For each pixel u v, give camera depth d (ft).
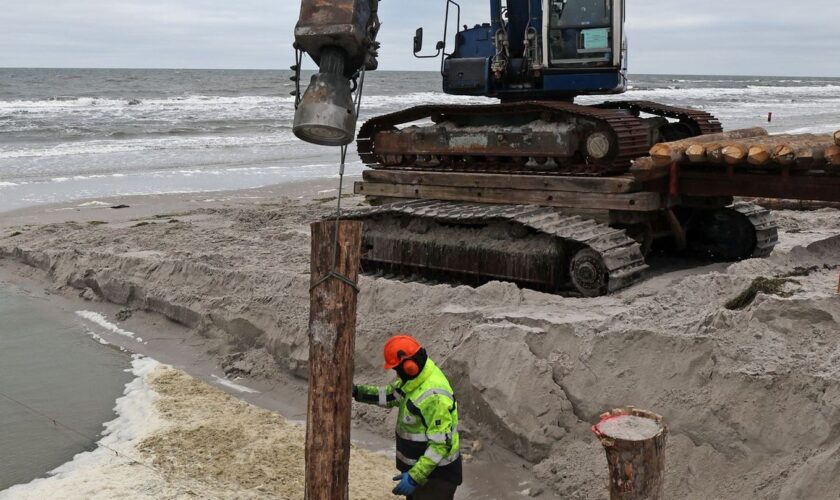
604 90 35.22
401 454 17.25
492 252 31.99
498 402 22.99
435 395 16.35
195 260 38.60
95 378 29.25
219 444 23.22
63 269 42.75
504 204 34.47
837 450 17.49
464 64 36.99
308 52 17.02
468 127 35.91
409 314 28.14
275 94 268.82
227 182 80.59
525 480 21.57
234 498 19.97
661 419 15.17
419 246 34.37
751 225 34.91
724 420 19.98
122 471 21.40
